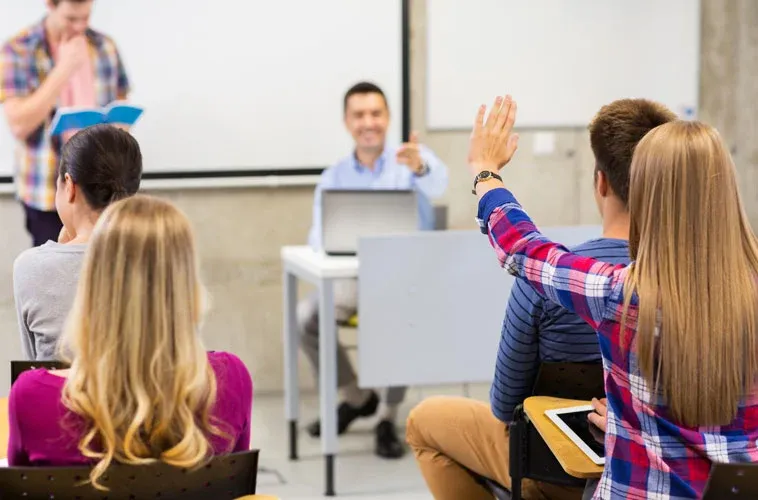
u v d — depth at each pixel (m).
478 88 4.57
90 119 2.73
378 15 4.42
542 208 4.71
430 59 4.50
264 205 4.44
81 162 1.95
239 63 4.32
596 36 4.66
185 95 4.27
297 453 3.66
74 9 4.02
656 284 1.32
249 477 1.37
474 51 4.54
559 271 1.41
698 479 1.33
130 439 1.30
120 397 1.32
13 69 3.99
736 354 1.31
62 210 2.02
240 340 4.49
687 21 4.75
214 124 4.32
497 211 1.53
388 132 4.50
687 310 1.30
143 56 4.20
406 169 4.08
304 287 4.55
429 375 3.20
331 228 3.39
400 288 3.14
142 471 1.31
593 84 4.69
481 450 2.13
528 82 4.62
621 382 1.38
